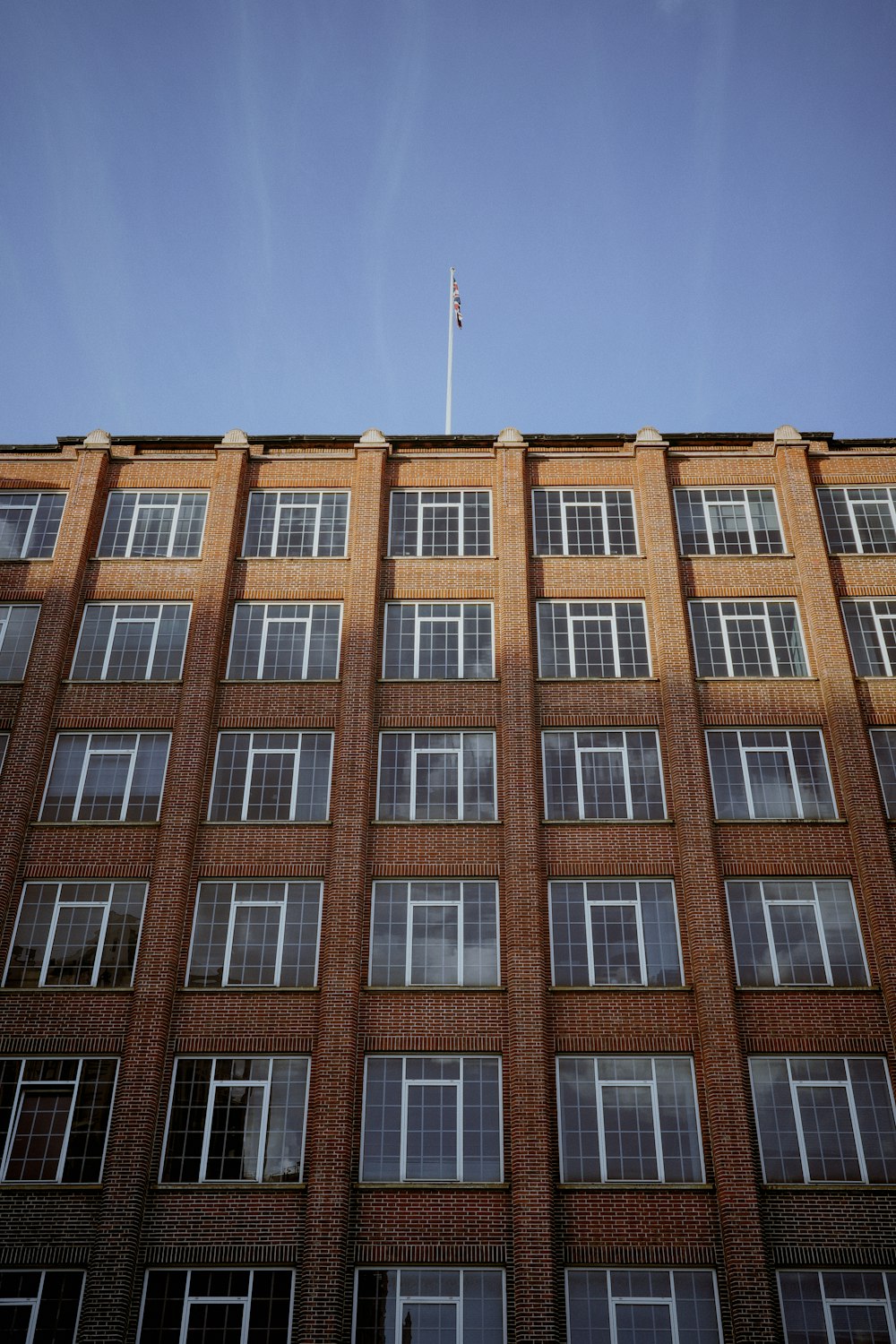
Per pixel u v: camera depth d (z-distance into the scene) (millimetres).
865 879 25203
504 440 31969
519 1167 22062
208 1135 22734
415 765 27281
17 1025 23719
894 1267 21266
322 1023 23547
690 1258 21422
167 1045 23500
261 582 30047
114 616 29531
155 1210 21922
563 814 26547
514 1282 21062
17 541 30859
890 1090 23078
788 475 31297
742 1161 22062
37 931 25016
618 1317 21078
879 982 24172
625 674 28641
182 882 25281
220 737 27703
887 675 28453
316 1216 21594
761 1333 20469
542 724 27719
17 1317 21078
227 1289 21328
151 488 31688
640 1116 22922
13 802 26266
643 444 31750
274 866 25719
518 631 28812
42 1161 22391
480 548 30734
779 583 29844
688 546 30656
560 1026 23734
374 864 25766
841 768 26781
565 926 25078
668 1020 23812
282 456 32281
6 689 28297
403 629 29391
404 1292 21328
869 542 30656
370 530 30453
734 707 27859
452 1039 23562
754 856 25781
